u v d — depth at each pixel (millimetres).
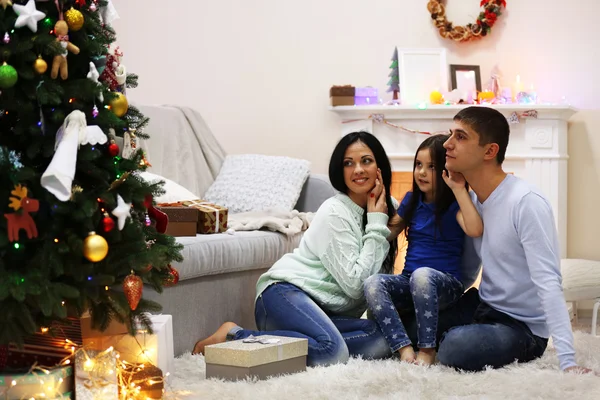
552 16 4645
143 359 2287
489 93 4445
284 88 4891
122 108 2107
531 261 2426
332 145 4844
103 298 2023
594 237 4461
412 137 4504
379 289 2609
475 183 2572
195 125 4094
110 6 2186
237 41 4914
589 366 2430
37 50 1898
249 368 2320
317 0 4852
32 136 1957
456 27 4660
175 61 4945
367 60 4820
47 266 1866
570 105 4285
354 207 2809
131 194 2053
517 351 2463
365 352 2639
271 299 2760
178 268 2709
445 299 2613
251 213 3619
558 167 4359
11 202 1825
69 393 1968
